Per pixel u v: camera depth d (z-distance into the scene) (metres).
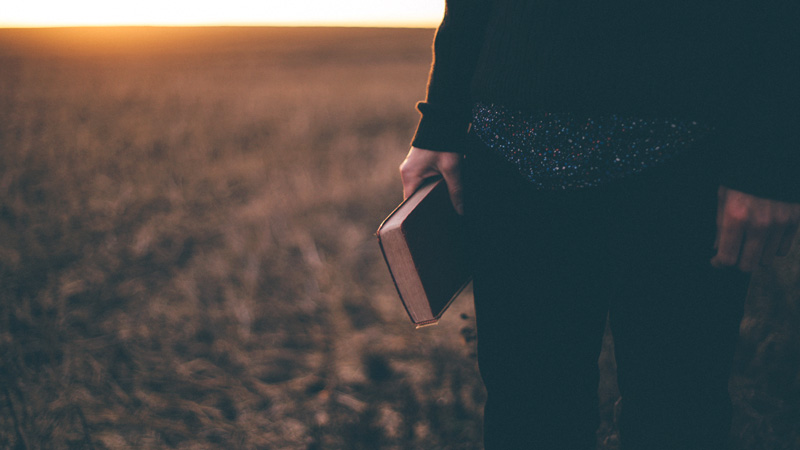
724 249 0.64
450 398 1.81
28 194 4.09
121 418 1.74
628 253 0.71
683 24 0.62
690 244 0.68
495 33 0.78
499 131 0.77
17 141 6.34
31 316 2.31
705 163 0.65
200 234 3.36
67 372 1.92
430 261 0.88
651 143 0.65
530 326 0.82
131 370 2.03
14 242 3.14
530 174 0.74
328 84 16.09
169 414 1.81
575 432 0.87
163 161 5.31
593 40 0.66
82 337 2.21
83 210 3.77
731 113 0.63
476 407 1.75
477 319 0.90
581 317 0.81
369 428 1.73
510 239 0.79
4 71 22.20
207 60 30.53
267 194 4.11
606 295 0.81
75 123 8.12
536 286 0.80
